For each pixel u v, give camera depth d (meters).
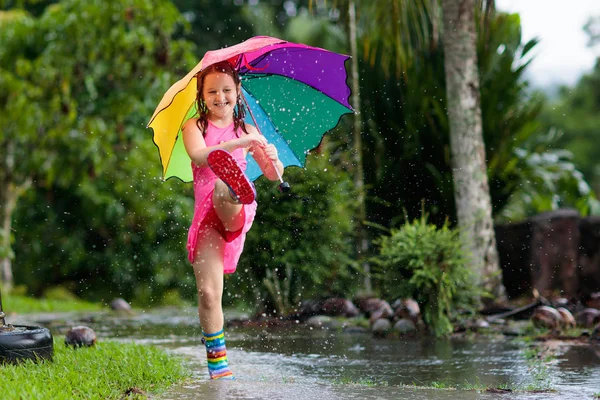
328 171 15.48
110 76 23.33
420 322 12.55
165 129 7.44
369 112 18.94
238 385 6.79
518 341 11.31
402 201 18.55
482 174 15.00
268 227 14.98
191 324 15.16
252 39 7.36
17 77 23.45
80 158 22.91
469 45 15.16
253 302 15.62
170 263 23.06
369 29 15.73
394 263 12.36
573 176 21.81
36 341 7.67
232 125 7.43
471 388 7.06
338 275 15.72
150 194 23.06
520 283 17.86
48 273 25.34
